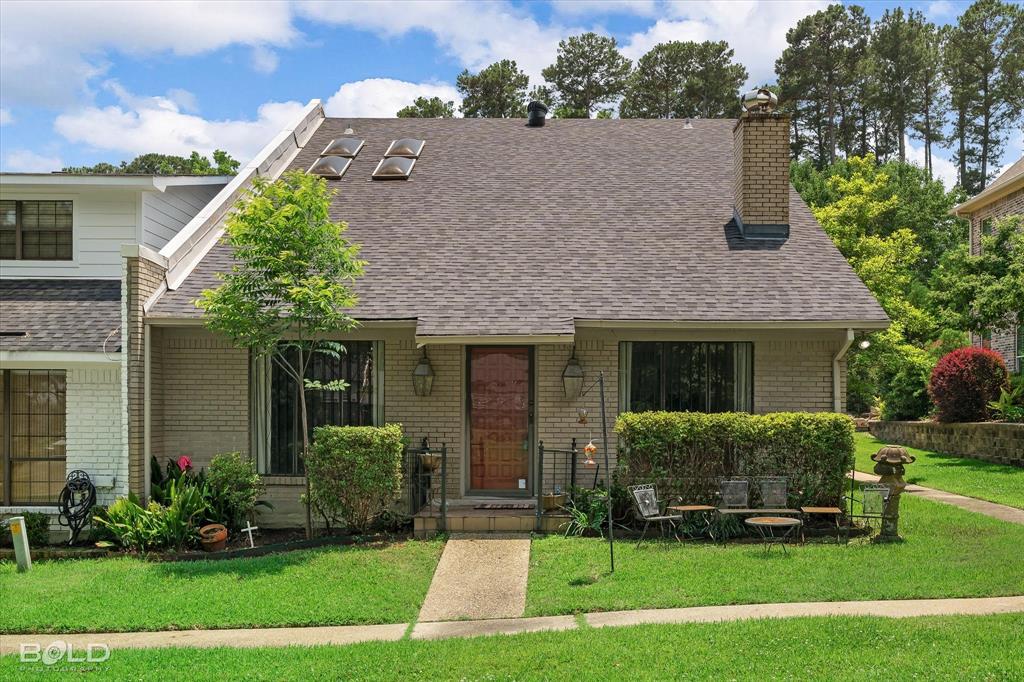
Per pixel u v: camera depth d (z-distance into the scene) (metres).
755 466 12.06
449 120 20.53
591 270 13.91
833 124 59.19
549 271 13.89
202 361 13.41
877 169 46.84
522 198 16.23
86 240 14.73
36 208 14.82
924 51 57.84
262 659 7.40
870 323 12.51
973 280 19.97
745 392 13.41
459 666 7.06
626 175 17.23
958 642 7.14
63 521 12.72
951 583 9.07
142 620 8.73
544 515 12.18
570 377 12.98
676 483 12.05
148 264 12.77
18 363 12.48
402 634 8.25
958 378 21.91
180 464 12.91
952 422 22.02
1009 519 12.60
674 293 13.26
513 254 14.38
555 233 15.02
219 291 11.64
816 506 12.04
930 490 16.02
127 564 11.21
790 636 7.37
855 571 9.66
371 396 13.59
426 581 9.95
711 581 9.41
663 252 14.41
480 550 11.16
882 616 7.95
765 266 13.99
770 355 13.25
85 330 12.87
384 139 19.30
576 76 52.78
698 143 18.84
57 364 12.55
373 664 7.18
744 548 10.99
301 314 11.48
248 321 11.49
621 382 13.44
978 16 57.12
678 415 12.12
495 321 12.61
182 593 9.63
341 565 10.59
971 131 59.62
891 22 58.19
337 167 17.34
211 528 11.99
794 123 60.09
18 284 14.48
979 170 59.78
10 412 12.96
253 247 11.82
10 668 7.29
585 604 8.82
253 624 8.66
